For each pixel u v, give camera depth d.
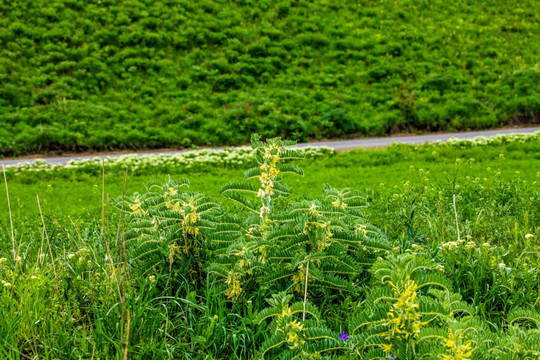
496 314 3.87
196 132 23.59
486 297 4.04
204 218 4.14
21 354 3.23
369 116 25.28
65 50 28.53
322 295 4.00
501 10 36.81
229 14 33.22
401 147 17.80
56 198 11.62
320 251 3.58
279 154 4.07
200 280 4.14
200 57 29.52
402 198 7.02
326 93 27.06
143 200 4.52
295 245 3.68
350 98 26.72
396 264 2.53
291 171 4.14
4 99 25.08
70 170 15.73
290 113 25.09
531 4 37.66
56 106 24.47
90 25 30.42
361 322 2.54
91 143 22.11
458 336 2.21
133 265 4.15
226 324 3.57
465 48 32.06
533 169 12.85
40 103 25.19
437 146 17.50
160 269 4.11
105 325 3.37
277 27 32.69
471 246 4.60
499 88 28.03
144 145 22.50
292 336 2.66
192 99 26.39
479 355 2.37
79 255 4.34
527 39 33.75
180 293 4.04
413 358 2.39
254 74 28.62
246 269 3.81
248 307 3.57
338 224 3.70
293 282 3.79
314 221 3.66
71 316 3.63
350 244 3.86
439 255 4.49
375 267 2.65
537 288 4.25
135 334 3.32
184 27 31.44
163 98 26.45
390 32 32.91
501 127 25.23
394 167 14.62
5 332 3.29
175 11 32.50
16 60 27.72
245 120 24.08
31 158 20.84
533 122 25.77
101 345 3.24
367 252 4.13
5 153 21.28
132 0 32.94
